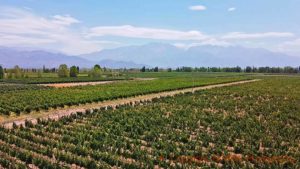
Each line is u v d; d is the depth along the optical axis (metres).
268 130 34.12
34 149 24.45
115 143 26.23
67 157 22.34
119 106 46.72
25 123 33.09
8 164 20.88
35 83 90.75
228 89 78.00
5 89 67.75
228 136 30.69
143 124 34.06
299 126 37.03
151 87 76.12
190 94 65.19
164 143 26.70
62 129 31.62
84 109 45.88
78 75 138.38
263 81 114.06
